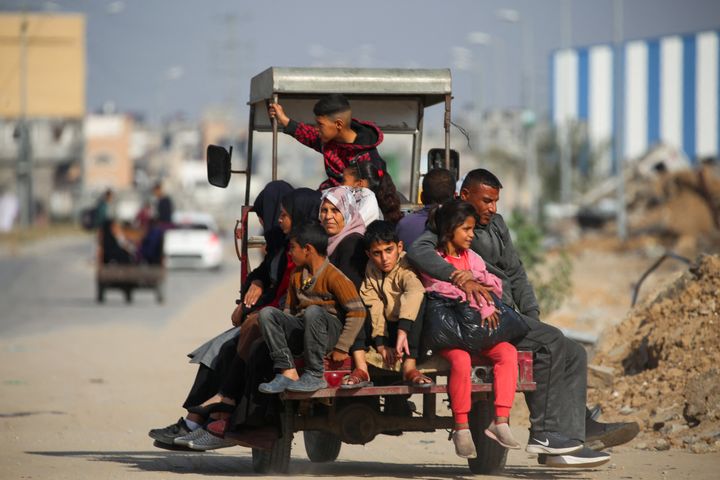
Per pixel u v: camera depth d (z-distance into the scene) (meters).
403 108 35.09
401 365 25.94
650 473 28.50
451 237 26.23
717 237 146.12
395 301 25.81
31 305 92.81
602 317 66.19
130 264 93.25
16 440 36.81
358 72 31.08
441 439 37.09
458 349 25.86
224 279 125.00
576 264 124.38
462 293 25.72
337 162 29.25
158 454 34.09
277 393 25.81
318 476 27.95
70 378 52.25
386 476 28.19
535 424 26.89
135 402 45.53
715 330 37.56
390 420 26.97
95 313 85.62
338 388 25.47
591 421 28.39
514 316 25.97
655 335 39.09
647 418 34.97
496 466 28.47
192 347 63.97
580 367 27.08
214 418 27.28
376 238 25.62
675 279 42.88
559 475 28.44
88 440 36.97
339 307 25.75
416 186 35.34
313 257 25.73
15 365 56.88
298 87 30.66
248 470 29.86
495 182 27.55
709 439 32.28
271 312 25.41
